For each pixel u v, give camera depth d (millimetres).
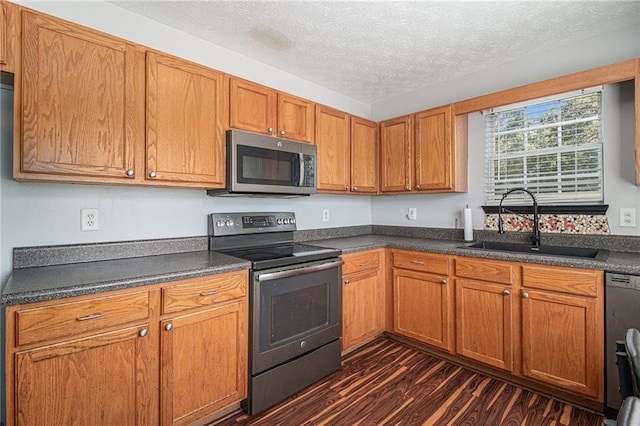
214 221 2266
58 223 1692
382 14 1899
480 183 2752
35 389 1175
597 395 1715
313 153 2496
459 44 2260
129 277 1406
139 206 1970
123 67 1614
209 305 1646
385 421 1731
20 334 1146
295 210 2867
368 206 3613
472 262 2211
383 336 2887
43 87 1389
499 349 2088
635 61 1855
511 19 1950
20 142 1342
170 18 1966
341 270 2361
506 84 2572
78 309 1265
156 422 1466
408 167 2904
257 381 1809
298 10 1868
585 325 1755
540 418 1736
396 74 2793
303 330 2074
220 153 1995
